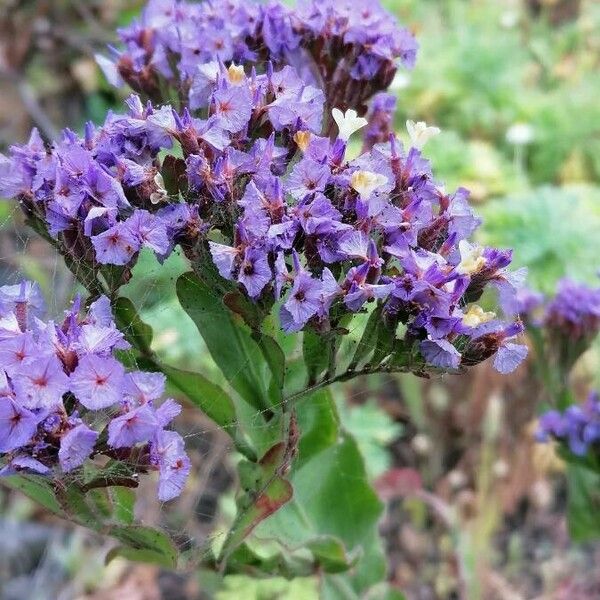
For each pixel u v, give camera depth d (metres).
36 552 0.48
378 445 0.47
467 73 0.65
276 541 0.28
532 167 0.64
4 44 0.63
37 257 0.47
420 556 0.50
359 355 0.24
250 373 0.26
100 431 0.21
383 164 0.23
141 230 0.22
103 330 0.21
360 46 0.27
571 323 0.33
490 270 0.23
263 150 0.23
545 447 0.49
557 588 0.49
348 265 0.23
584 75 0.72
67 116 0.66
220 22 0.27
